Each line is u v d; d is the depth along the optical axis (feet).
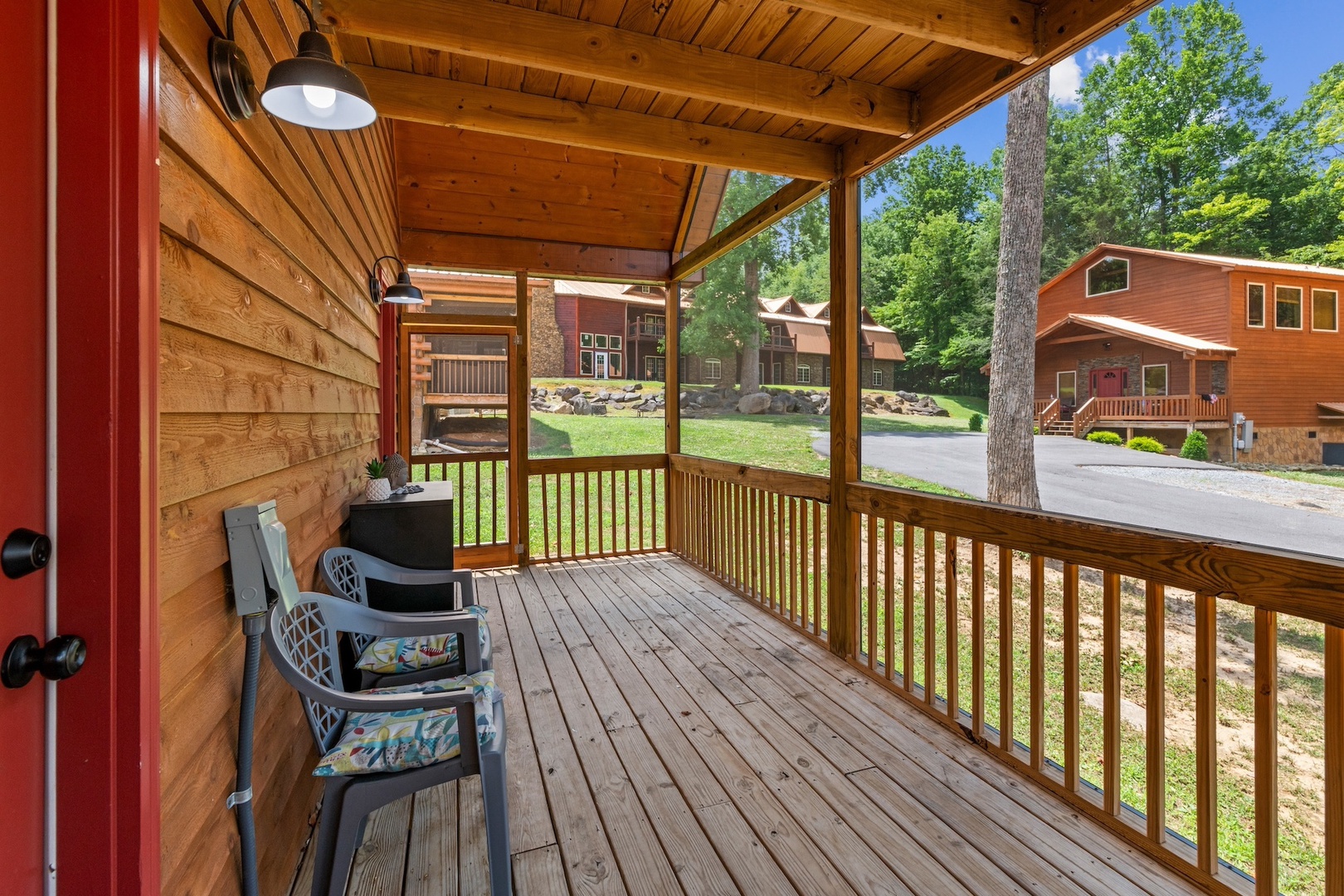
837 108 8.36
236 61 3.89
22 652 2.50
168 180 3.27
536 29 7.09
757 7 7.09
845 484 10.21
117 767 2.79
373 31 6.66
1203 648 5.32
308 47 4.29
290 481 5.76
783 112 8.16
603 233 16.94
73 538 2.75
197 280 3.68
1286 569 4.61
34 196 2.65
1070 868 5.61
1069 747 6.53
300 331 6.01
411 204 15.15
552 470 16.99
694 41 7.73
